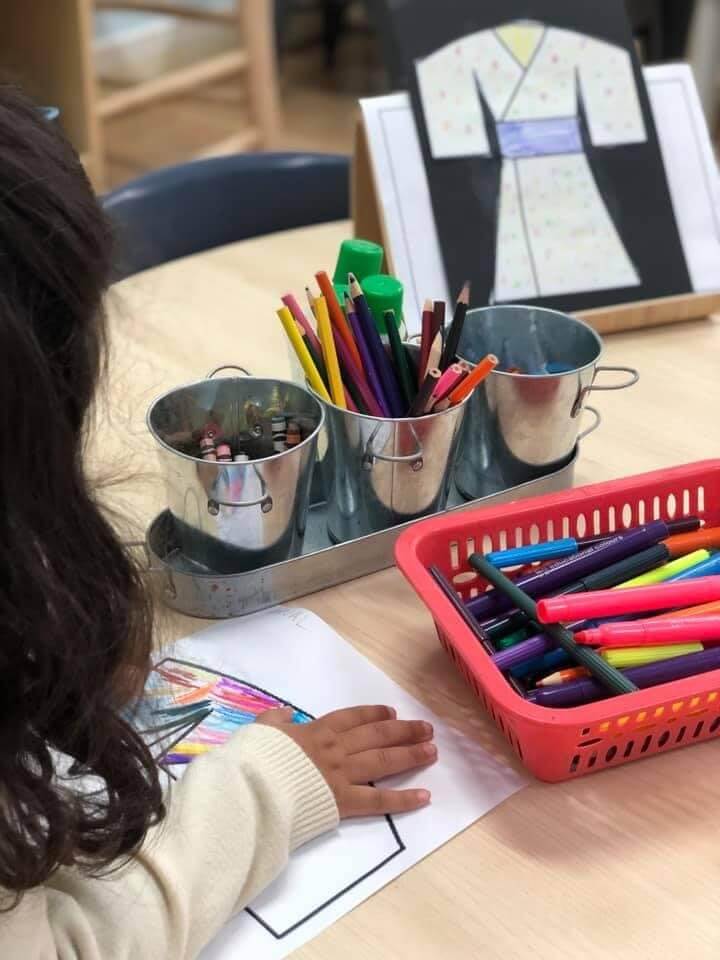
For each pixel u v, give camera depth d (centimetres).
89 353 45
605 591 67
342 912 55
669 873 57
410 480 77
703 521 80
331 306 77
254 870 56
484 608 70
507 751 65
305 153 137
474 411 83
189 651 71
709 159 114
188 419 75
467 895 56
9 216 40
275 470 70
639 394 102
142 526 77
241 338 109
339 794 60
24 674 44
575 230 108
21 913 47
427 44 104
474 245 104
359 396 77
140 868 53
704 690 60
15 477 41
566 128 108
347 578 78
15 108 42
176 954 52
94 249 44
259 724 63
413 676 70
